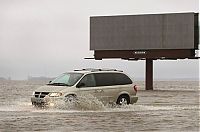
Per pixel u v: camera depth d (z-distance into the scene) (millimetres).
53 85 23422
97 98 23250
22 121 17203
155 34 63844
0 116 19141
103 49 66188
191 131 14656
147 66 67312
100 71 24047
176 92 57156
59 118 18422
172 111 23047
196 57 62938
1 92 57156
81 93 22734
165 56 63875
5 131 14289
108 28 65938
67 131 14422
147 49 64250
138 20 64562
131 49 65000
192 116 20094
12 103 28609
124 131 14531
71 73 24172
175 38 62906
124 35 65312
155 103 31172
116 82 24375
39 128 15094
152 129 15117
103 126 15852
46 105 22203
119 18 65375
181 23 62469
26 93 52500
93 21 66688
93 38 66688
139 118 18875
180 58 63062
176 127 15719
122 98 24422
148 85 67625
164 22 63406
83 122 17047
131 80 25109
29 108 23469
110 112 21641
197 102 32781
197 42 63188
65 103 22203
